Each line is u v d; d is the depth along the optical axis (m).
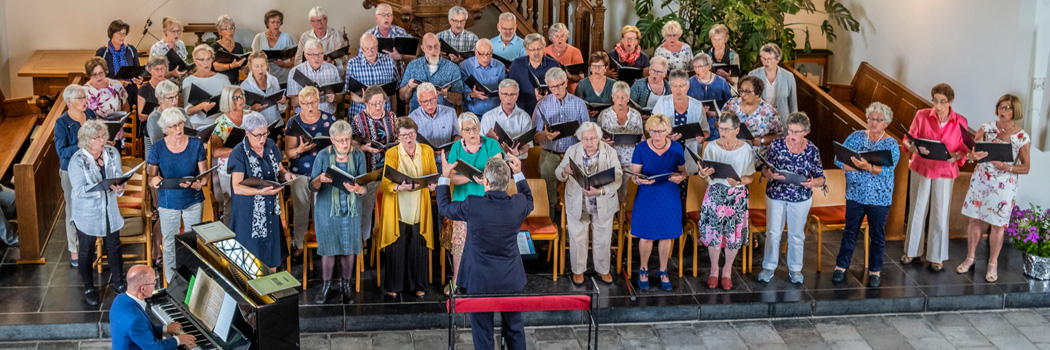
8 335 6.80
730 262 7.73
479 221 6.08
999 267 8.39
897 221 8.91
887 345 7.19
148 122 7.85
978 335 7.38
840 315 7.68
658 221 7.52
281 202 7.48
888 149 7.67
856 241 8.77
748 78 8.17
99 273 7.74
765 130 8.28
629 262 7.93
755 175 8.27
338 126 6.87
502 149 7.34
